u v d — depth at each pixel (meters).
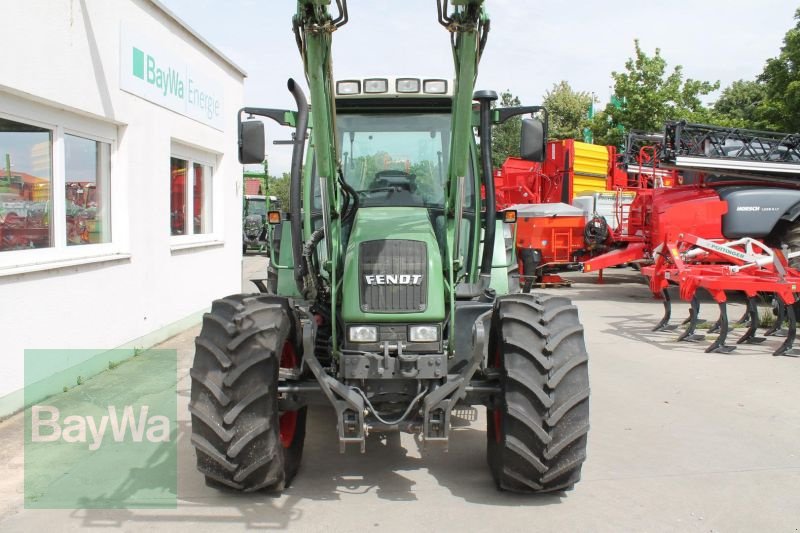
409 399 3.90
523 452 3.66
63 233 6.22
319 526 3.56
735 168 11.94
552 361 3.71
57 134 6.12
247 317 3.74
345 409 3.75
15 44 5.26
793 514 3.76
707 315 11.02
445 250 4.18
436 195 4.95
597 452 4.75
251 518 3.65
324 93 3.59
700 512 3.78
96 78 6.55
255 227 24.50
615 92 23.66
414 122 5.06
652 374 7.09
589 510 3.78
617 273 18.41
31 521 3.60
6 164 5.50
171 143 8.83
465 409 4.10
